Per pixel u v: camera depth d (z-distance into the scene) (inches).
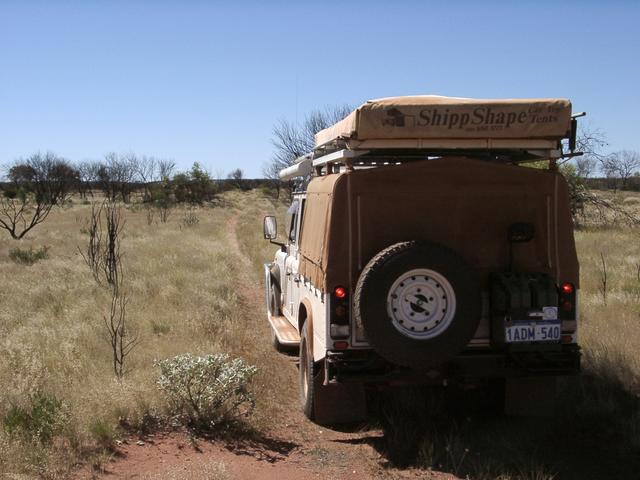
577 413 241.9
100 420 218.7
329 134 248.2
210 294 470.0
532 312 210.4
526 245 225.6
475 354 219.8
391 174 220.5
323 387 243.4
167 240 888.3
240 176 3627.0
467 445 222.2
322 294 222.7
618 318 361.4
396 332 201.5
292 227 334.3
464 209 223.5
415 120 211.6
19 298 439.5
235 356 325.7
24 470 183.5
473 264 224.1
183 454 209.9
